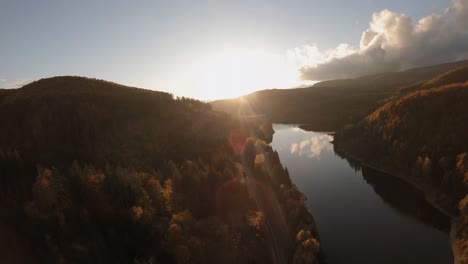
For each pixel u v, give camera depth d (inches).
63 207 1947.6
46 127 3186.5
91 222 1908.2
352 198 3496.6
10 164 2364.7
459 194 2910.9
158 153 3378.4
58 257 1625.2
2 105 3585.1
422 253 2308.1
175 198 2471.7
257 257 2150.6
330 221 2938.0
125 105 4234.7
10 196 2037.4
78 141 3134.8
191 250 1909.4
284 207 2834.6
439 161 3358.8
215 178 2974.9
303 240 2215.8
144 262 1676.9
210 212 2573.8
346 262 2240.4
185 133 4087.1
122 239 1836.9
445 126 3814.0
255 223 2511.1
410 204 3198.8
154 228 1983.3
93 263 1672.0
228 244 2130.9
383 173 4220.0
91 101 3964.1
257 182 3366.1
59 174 2353.6
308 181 4247.0
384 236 2596.0
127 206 2122.3
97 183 2230.6
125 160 2994.6
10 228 1769.2
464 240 2285.9
